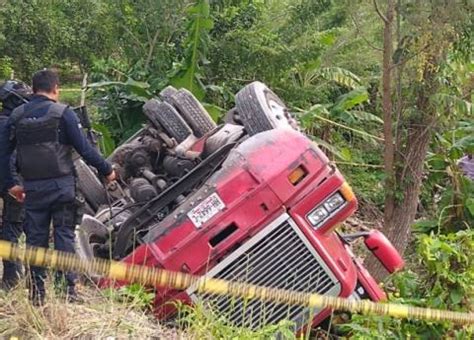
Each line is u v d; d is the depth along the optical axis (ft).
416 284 20.48
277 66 43.80
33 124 17.33
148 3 41.29
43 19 77.77
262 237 18.56
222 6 44.93
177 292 18.12
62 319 15.20
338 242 19.89
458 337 18.37
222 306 18.10
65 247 17.61
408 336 18.19
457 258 19.30
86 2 78.79
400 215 31.73
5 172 19.24
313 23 45.68
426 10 29.27
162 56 41.34
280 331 16.42
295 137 19.43
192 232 18.60
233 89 43.70
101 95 42.11
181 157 21.89
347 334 18.89
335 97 52.60
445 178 35.29
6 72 73.77
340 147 47.65
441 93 31.12
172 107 23.68
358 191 44.47
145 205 20.11
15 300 15.94
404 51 30.78
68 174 17.72
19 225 20.62
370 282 20.80
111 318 15.67
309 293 17.80
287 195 18.71
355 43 49.19
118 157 23.22
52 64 79.36
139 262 18.56
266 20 47.55
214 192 18.78
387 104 31.27
